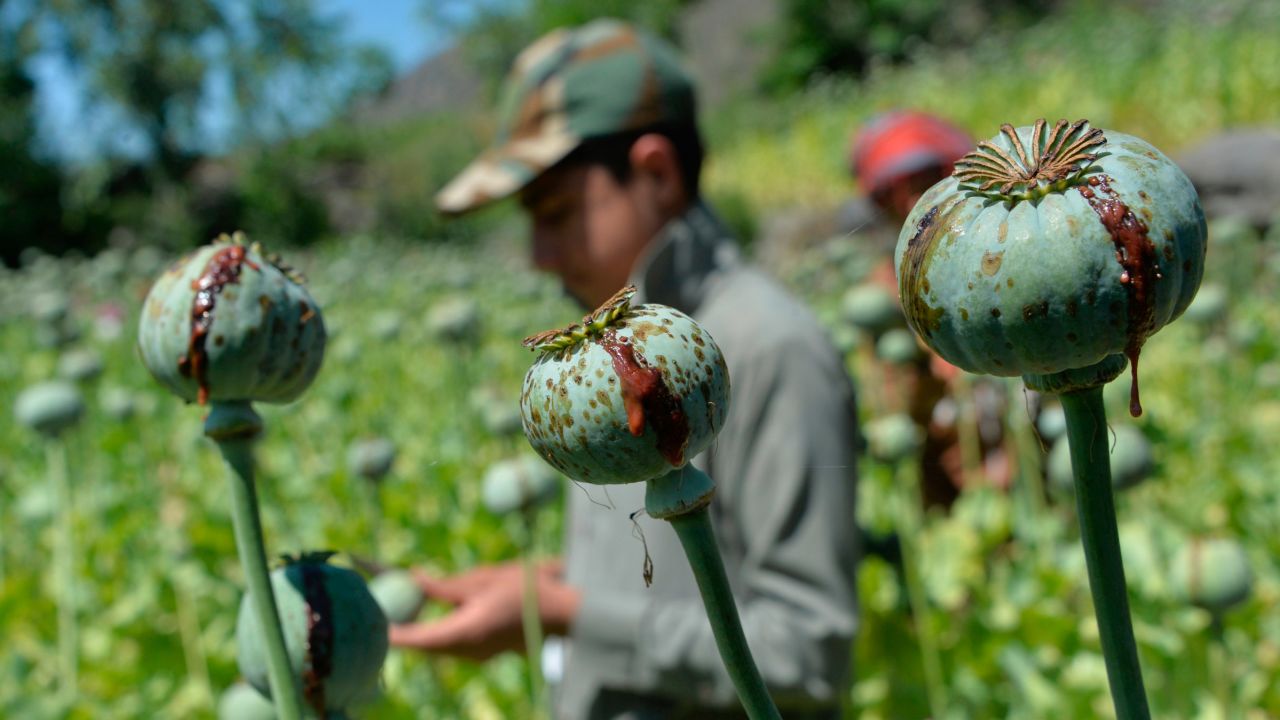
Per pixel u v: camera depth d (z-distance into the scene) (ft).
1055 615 8.16
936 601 9.01
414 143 80.48
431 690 8.24
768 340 6.04
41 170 72.84
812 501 5.93
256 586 2.54
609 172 6.72
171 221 72.95
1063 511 9.32
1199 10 58.44
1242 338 12.79
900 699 8.52
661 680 6.05
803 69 79.66
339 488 12.91
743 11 94.63
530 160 6.70
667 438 2.02
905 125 9.12
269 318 2.61
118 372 22.34
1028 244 1.81
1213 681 7.41
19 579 10.42
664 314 2.12
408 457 15.84
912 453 7.88
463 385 13.48
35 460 16.57
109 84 73.67
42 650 10.05
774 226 47.32
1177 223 1.83
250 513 2.56
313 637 2.66
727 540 6.13
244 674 2.80
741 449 5.98
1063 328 1.82
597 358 2.05
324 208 73.82
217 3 79.41
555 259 6.93
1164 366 15.88
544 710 5.87
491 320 25.05
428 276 32.45
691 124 6.95
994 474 10.56
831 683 5.99
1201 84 44.32
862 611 8.71
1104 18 62.64
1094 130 1.88
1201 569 4.71
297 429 16.99
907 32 78.74
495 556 10.94
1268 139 28.53
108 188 76.02
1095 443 1.91
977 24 79.05
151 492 14.11
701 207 6.93
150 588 10.37
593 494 6.66
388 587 6.21
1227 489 10.61
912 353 9.15
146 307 2.62
